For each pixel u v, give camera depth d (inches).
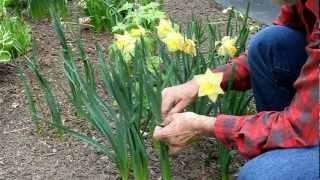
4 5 98.7
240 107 64.6
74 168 67.0
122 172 63.1
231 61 61.8
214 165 67.7
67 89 81.3
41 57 90.2
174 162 67.9
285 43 58.0
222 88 61.1
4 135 72.4
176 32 64.1
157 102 56.4
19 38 89.4
